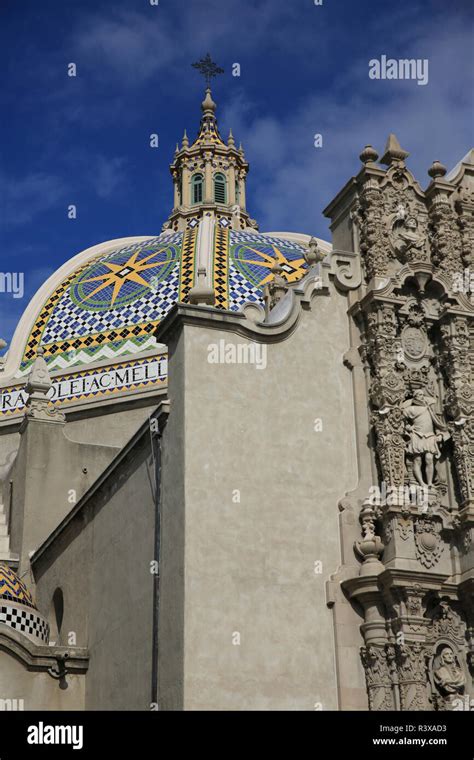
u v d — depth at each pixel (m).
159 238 43.81
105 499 24.67
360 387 22.08
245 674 19.09
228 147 51.56
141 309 38.88
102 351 38.19
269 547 20.09
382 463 21.31
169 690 19.16
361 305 22.53
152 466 21.78
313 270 22.91
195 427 20.28
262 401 21.08
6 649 23.25
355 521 20.91
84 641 24.52
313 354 22.00
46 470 30.55
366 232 23.05
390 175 23.55
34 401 31.39
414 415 21.83
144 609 21.22
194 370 20.67
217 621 19.19
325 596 20.27
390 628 20.14
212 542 19.66
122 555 23.02
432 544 20.86
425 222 23.66
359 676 19.94
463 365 22.47
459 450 21.75
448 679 20.17
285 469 20.80
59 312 40.31
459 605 20.91
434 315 22.98
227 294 39.06
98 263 42.28
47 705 23.30
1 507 31.03
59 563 27.38
